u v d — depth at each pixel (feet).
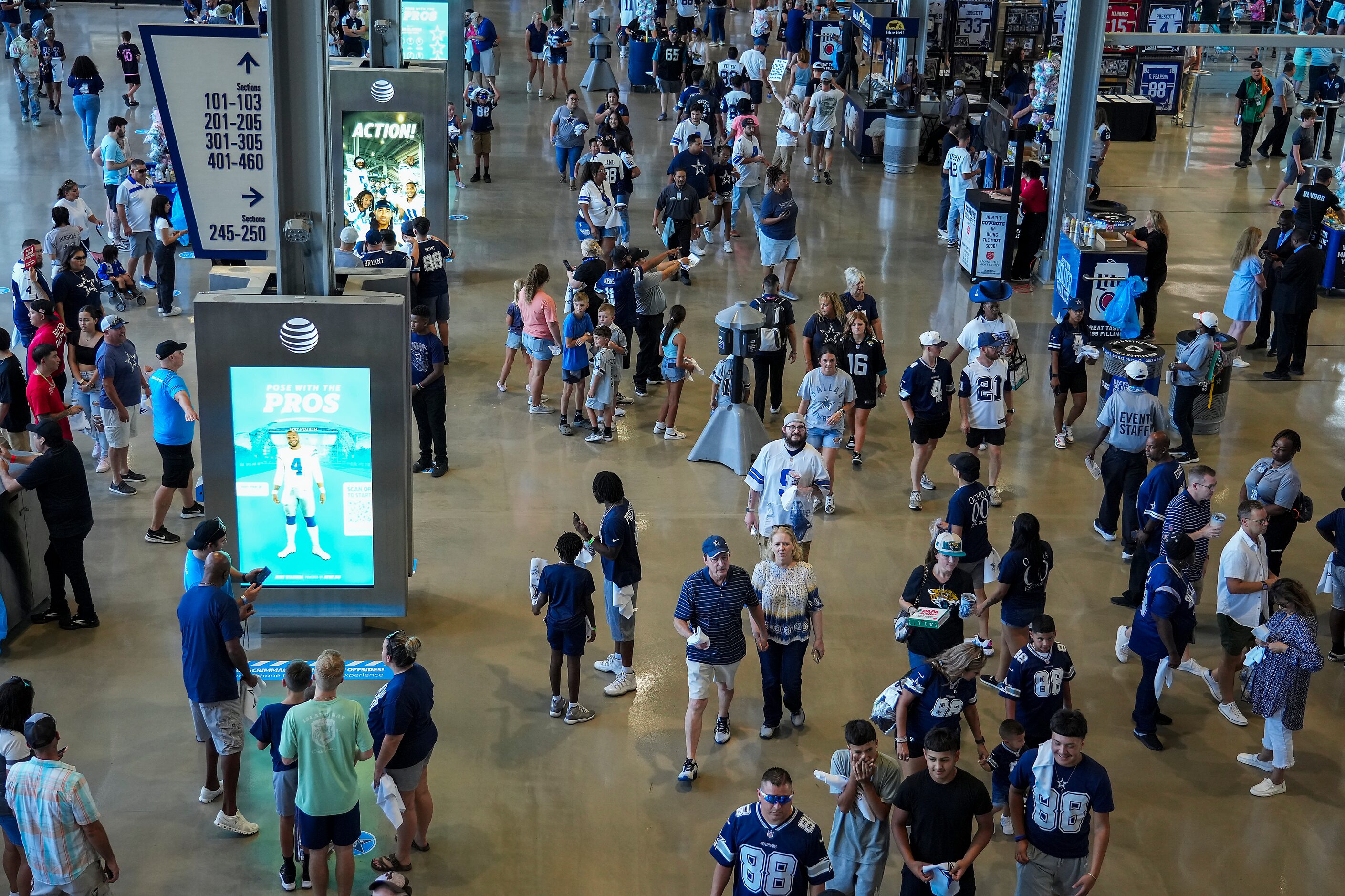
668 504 39.99
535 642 32.89
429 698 24.25
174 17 115.14
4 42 103.19
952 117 74.90
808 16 101.55
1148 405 36.73
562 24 96.68
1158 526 33.63
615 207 61.62
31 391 36.96
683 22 110.32
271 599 32.32
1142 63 94.84
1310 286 49.75
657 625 33.76
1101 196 76.38
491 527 38.32
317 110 30.04
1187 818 27.25
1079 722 21.58
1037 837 22.38
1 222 62.39
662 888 24.80
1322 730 30.40
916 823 21.97
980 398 39.34
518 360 51.26
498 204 70.79
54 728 21.61
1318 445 45.47
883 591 35.58
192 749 28.43
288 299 30.25
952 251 65.51
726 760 28.60
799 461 33.42
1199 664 32.58
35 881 21.98
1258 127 83.20
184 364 48.52
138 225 54.19
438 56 76.07
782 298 44.88
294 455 31.24
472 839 25.98
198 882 24.56
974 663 24.93
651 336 47.57
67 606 32.58
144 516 38.29
